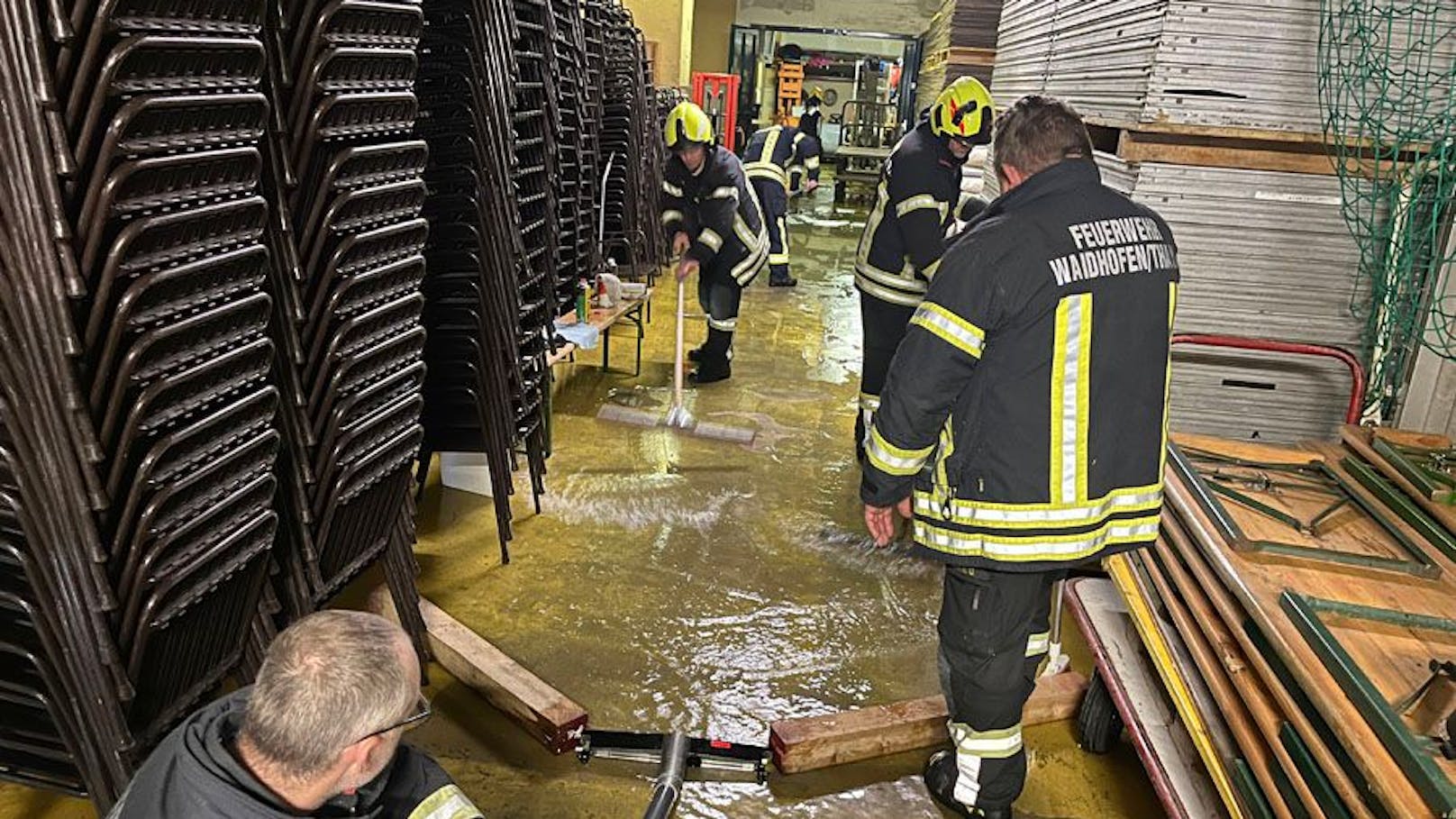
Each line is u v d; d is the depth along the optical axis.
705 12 17.94
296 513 2.36
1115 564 2.80
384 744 1.22
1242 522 2.35
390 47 2.45
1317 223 3.09
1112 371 2.05
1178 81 3.00
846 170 15.46
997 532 2.12
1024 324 2.01
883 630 3.38
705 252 5.22
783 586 3.63
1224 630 2.11
